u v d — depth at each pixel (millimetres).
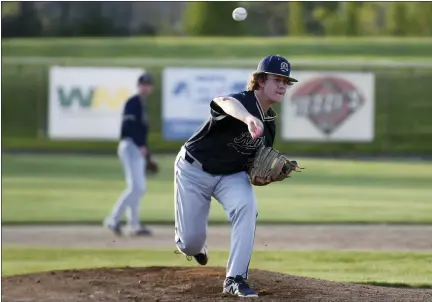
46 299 15406
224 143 15031
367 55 78688
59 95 59688
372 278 20922
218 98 14508
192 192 15594
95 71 59656
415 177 50469
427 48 80000
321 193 43500
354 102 57844
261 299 15188
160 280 17141
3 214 35531
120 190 44281
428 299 16000
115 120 59875
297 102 58219
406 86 63688
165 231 31328
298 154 59656
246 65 64438
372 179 49375
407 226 32375
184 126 58438
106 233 30578
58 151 63312
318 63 64688
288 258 24453
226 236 29844
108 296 15656
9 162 57344
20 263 23688
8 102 66375
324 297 15664
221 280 17047
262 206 38625
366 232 30578
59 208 37750
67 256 25094
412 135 62844
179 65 65438
